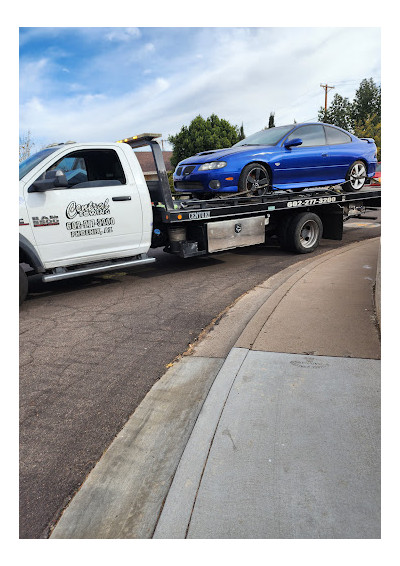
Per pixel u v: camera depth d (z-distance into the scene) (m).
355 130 31.91
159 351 3.88
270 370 3.19
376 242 8.64
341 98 32.81
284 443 2.37
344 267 6.35
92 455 2.48
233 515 1.94
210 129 35.53
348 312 4.33
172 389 3.18
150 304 5.28
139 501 2.11
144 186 5.97
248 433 2.47
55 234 5.23
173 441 2.56
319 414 2.61
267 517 1.91
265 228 7.98
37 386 3.30
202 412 2.71
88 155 5.53
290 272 6.64
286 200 7.52
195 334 4.25
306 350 3.50
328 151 7.93
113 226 5.70
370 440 2.36
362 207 9.30
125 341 4.13
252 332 3.96
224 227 6.86
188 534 1.87
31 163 5.27
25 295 5.32
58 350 3.96
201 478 2.16
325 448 2.31
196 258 8.23
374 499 1.97
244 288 5.85
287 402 2.76
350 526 1.85
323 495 2.01
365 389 2.86
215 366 3.52
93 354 3.86
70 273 5.43
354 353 3.39
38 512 2.08
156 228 6.83
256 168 7.08
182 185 7.43
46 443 2.60
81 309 5.17
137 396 3.11
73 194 5.34
